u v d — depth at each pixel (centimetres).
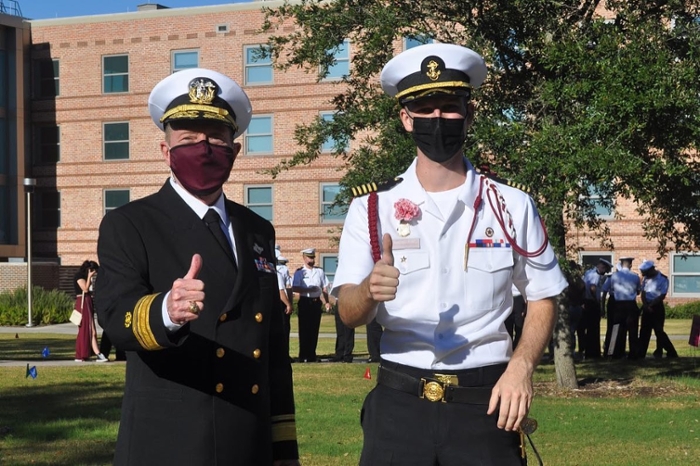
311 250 1841
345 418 1038
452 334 398
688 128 1121
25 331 2945
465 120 414
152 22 4203
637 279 1939
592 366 1738
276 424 400
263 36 4012
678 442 925
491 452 390
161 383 369
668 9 1259
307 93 4012
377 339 1827
